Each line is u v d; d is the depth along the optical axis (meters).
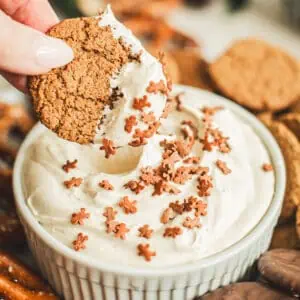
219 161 0.29
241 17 0.45
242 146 0.31
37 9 0.31
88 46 0.27
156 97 0.27
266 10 0.45
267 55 0.37
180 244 0.27
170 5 0.42
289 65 0.37
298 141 0.34
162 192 0.28
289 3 0.44
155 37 0.42
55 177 0.29
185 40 0.42
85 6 0.41
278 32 0.44
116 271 0.27
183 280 0.27
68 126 0.27
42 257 0.29
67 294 0.29
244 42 0.38
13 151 0.35
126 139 0.27
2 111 0.36
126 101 0.27
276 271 0.28
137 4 0.42
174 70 0.36
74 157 0.29
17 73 0.27
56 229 0.28
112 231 0.27
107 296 0.28
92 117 0.27
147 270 0.27
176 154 0.29
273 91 0.35
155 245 0.27
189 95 0.33
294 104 0.36
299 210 0.30
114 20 0.28
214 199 0.28
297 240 0.31
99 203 0.28
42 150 0.30
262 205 0.29
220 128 0.31
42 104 0.27
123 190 0.28
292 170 0.32
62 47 0.27
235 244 0.28
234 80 0.35
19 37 0.26
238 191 0.29
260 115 0.35
